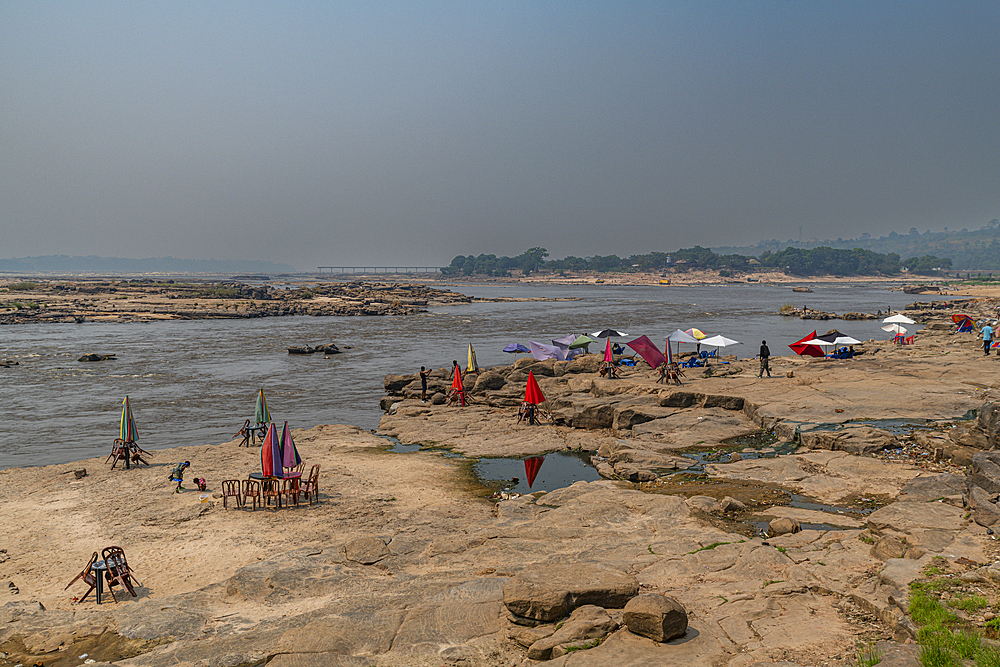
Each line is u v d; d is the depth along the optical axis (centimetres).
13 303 13062
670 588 1365
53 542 1886
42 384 5338
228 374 5875
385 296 18100
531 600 1209
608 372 4406
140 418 4091
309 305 14562
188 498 2253
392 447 3120
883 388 3538
